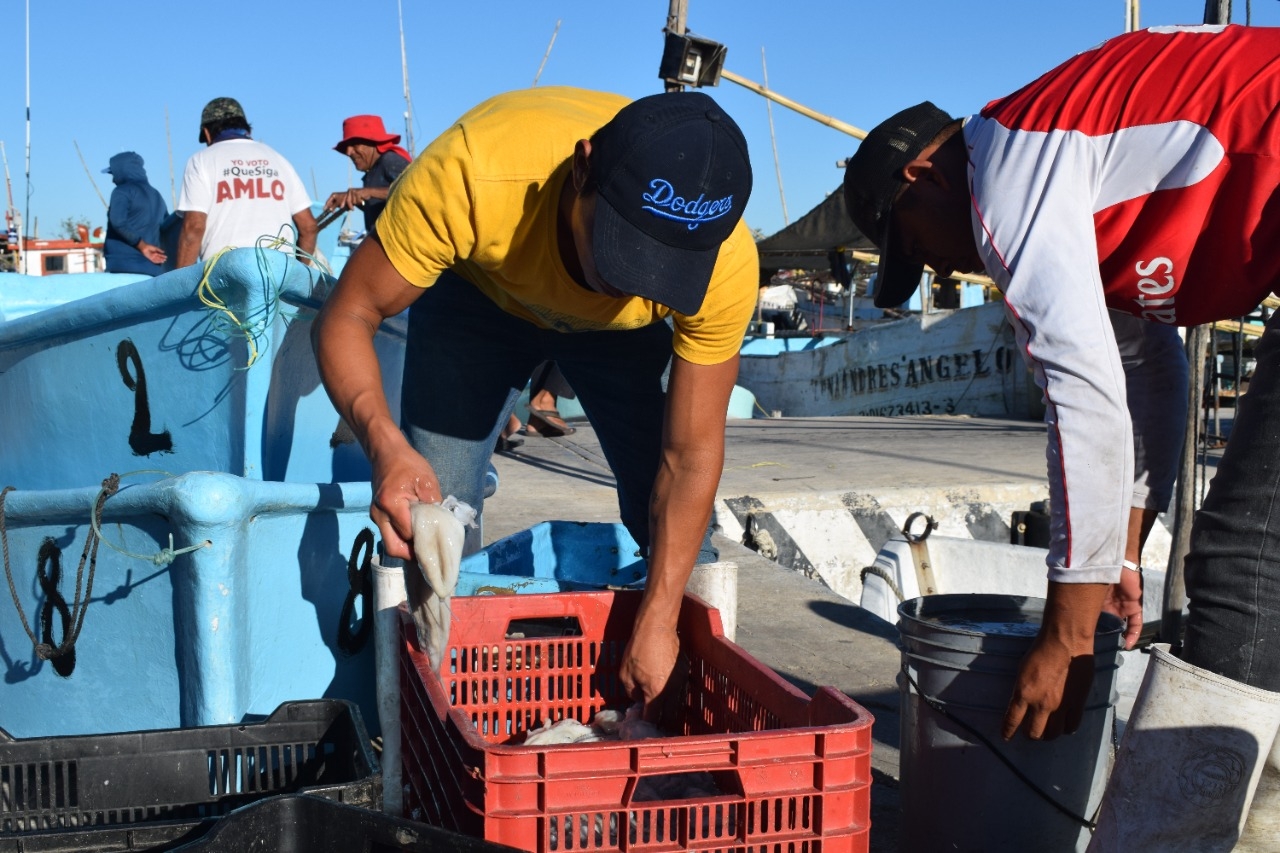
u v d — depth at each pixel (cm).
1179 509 372
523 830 154
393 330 342
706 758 160
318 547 270
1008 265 179
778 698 191
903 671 220
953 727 205
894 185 205
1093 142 182
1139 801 187
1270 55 180
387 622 230
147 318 278
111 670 253
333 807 159
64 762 201
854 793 164
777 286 2512
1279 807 202
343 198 557
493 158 198
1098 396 174
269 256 260
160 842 172
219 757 208
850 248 1683
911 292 220
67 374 298
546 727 226
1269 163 173
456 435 275
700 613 234
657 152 178
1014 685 195
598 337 270
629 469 291
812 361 1822
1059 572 182
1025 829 203
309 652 270
